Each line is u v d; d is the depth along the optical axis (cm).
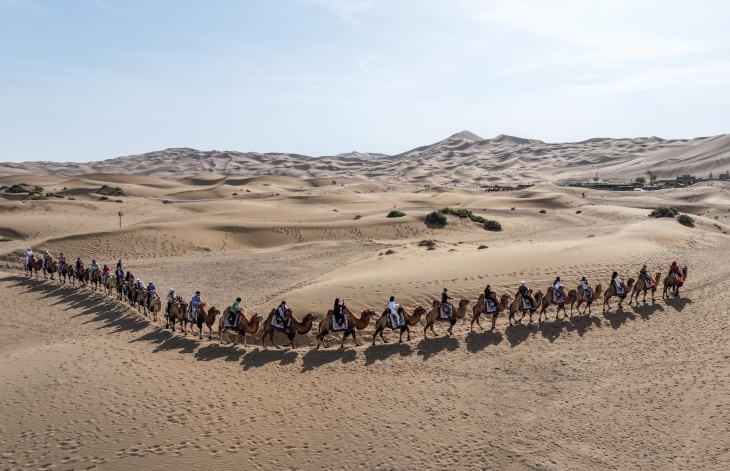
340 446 1157
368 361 1680
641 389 1420
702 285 2558
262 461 1095
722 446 1123
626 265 2855
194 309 1930
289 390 1458
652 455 1102
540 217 6906
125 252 4056
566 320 2069
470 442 1170
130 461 1077
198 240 4509
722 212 7319
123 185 13025
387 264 3019
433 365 1633
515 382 1492
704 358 1609
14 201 6881
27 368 1573
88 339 1948
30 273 3216
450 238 5178
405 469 1068
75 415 1264
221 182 16375
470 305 2231
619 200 9356
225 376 1554
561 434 1199
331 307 2127
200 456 1108
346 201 9069
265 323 1806
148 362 1652
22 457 1075
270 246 4753
